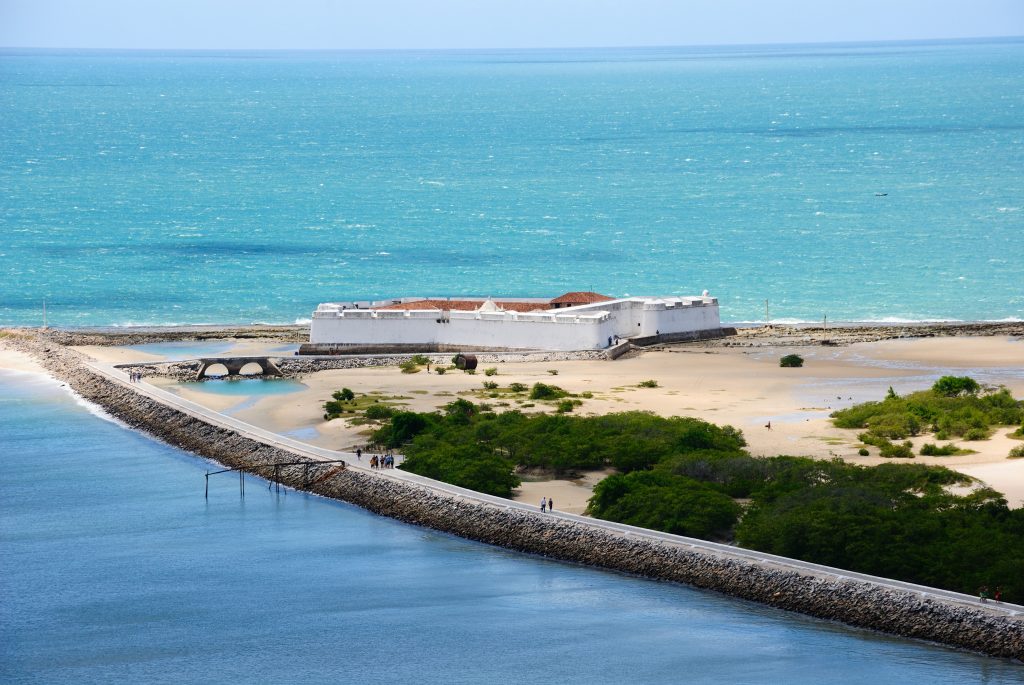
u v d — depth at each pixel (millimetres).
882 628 137000
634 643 137250
